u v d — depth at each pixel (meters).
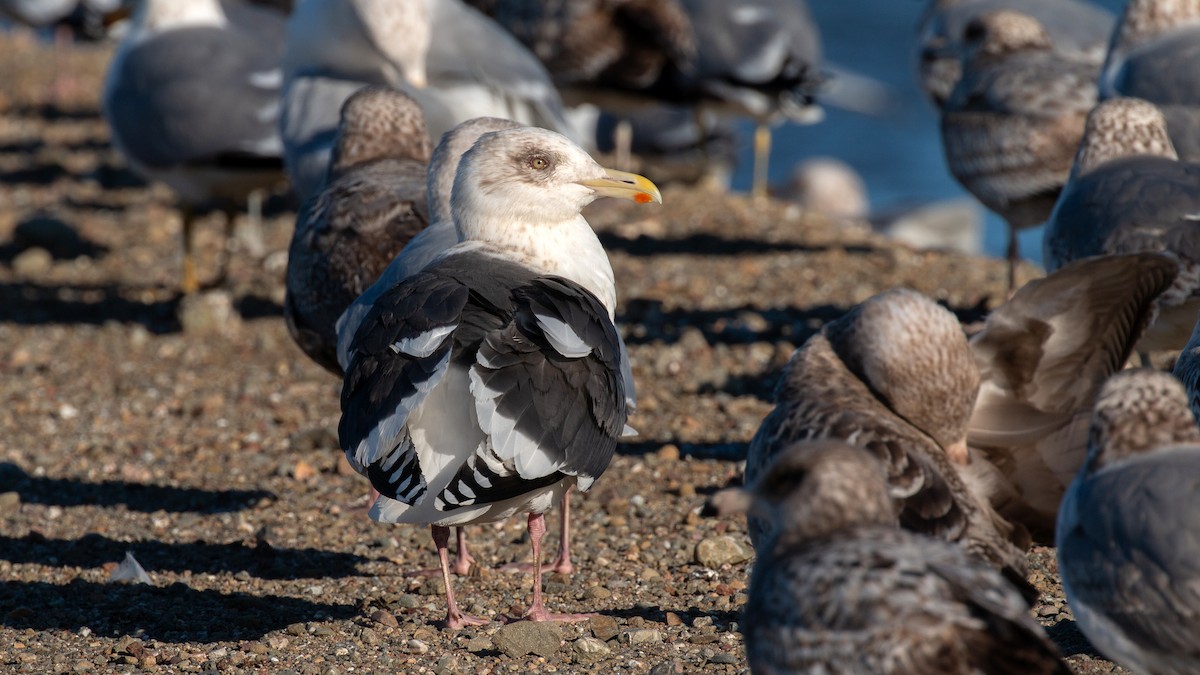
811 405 8.35
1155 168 12.62
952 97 17.20
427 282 9.48
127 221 23.89
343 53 15.98
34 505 12.73
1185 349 10.43
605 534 11.76
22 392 15.96
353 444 8.88
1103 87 16.22
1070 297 8.23
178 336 17.95
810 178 33.41
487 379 8.70
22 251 22.17
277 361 17.00
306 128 15.82
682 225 22.39
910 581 6.34
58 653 9.55
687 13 23.91
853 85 53.88
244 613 10.30
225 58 18.52
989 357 8.47
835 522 6.93
